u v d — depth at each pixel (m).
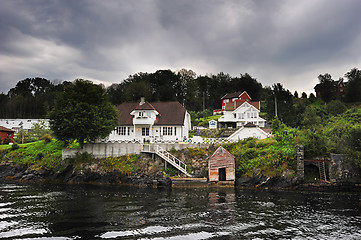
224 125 71.38
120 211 20.48
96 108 37.75
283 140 36.00
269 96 71.19
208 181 33.88
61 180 37.59
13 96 123.75
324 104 89.38
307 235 15.45
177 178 33.47
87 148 39.62
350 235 15.48
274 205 23.02
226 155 34.09
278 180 32.22
